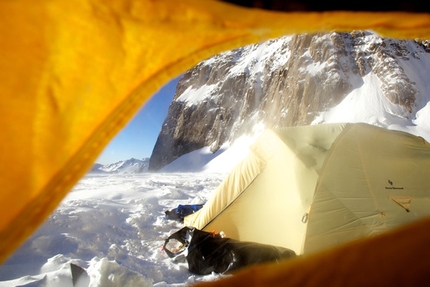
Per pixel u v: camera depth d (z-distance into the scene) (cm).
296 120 7588
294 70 8538
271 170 459
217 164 7681
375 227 370
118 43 74
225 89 10212
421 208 382
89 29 71
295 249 393
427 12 69
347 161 421
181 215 705
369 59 8025
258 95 9369
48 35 68
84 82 73
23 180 68
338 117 6950
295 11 69
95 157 74
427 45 8331
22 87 67
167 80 80
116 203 864
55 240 470
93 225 579
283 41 10238
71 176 72
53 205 70
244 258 372
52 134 70
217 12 71
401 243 63
